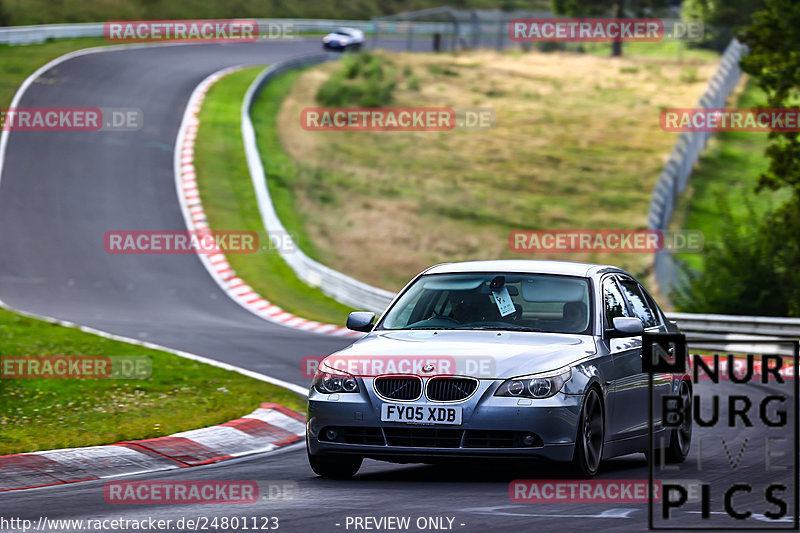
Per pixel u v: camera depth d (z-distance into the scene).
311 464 33.72
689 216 147.25
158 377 57.47
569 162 185.50
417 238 146.00
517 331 34.22
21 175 150.75
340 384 32.44
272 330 89.94
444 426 31.20
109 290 111.06
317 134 198.00
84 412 47.16
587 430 32.34
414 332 34.62
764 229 94.69
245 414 47.56
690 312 93.38
